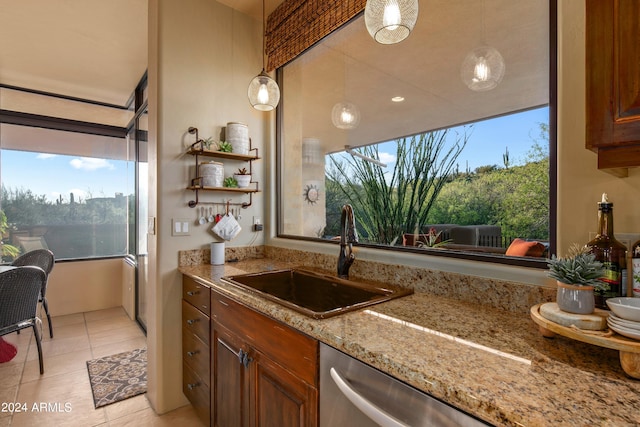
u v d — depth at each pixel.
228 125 2.13
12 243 3.64
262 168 2.37
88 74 3.15
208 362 1.63
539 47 1.20
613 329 0.66
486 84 1.46
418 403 0.69
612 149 0.72
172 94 1.97
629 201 0.84
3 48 2.69
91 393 2.13
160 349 1.94
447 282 1.27
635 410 0.53
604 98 0.70
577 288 0.74
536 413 0.52
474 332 0.89
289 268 1.89
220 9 2.18
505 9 1.37
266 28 2.29
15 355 2.65
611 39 0.69
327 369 0.92
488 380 0.63
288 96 2.39
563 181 0.96
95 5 2.21
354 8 1.63
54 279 3.72
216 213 2.15
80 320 3.55
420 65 1.86
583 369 0.68
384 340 0.84
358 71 2.18
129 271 3.70
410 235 1.68
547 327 0.77
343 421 0.87
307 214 2.28
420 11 1.77
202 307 1.70
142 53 2.79
